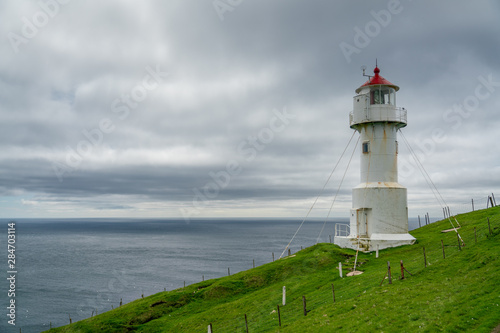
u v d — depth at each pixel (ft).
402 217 168.76
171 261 551.18
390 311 77.05
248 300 130.52
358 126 180.75
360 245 166.20
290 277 147.84
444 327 64.54
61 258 608.19
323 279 130.31
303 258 162.81
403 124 178.09
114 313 147.84
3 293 356.79
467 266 93.91
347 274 129.80
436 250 131.64
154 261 554.87
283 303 112.47
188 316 135.23
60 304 316.40
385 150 174.70
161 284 385.70
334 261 152.15
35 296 343.46
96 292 357.00
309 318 88.48
